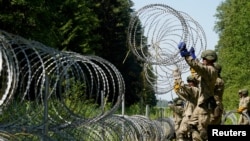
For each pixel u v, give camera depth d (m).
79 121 12.77
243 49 70.62
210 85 15.16
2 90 9.76
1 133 10.73
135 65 89.44
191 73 17.03
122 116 16.39
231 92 68.75
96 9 92.62
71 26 73.56
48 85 11.72
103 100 13.49
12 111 11.51
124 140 16.67
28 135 11.78
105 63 13.50
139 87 82.06
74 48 76.50
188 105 19.08
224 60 75.56
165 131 25.41
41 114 12.33
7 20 46.66
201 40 16.94
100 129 14.62
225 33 80.50
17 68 9.76
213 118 15.32
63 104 11.98
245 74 70.00
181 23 16.67
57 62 11.73
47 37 50.25
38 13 48.72
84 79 12.64
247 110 27.02
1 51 9.68
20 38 11.00
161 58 17.61
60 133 12.70
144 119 19.94
